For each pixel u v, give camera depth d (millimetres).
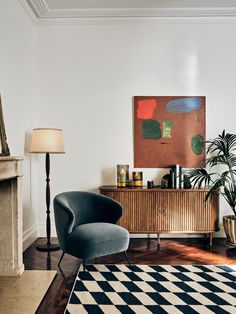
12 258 2621
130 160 3904
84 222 2998
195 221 3514
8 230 2627
